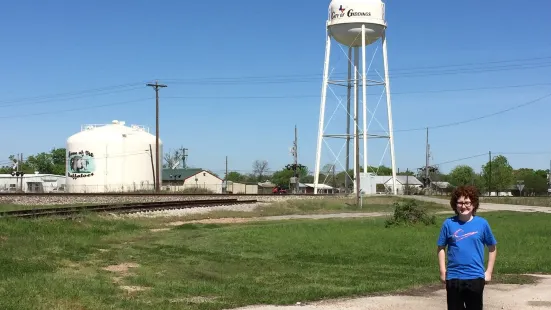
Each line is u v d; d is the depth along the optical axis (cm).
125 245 2231
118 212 3434
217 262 1819
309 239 2544
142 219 3409
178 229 3078
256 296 1235
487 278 716
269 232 2852
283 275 1584
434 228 3138
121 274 1524
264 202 5447
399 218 3359
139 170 7962
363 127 6216
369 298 1202
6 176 9988
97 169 7731
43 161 15950
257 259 1914
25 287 1155
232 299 1198
